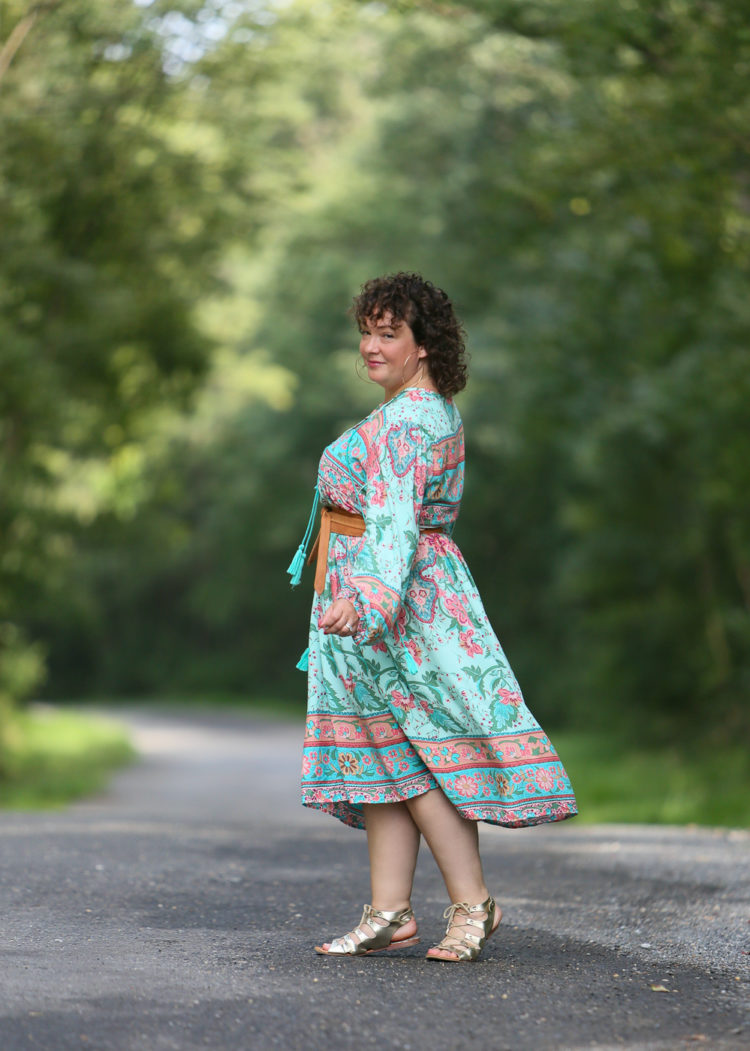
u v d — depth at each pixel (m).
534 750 4.62
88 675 66.75
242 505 53.31
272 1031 3.79
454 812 4.73
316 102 28.44
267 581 59.19
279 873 7.13
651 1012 4.11
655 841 9.27
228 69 18.77
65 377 20.50
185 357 22.94
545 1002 4.20
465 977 4.50
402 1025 3.88
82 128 18.55
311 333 46.09
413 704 4.67
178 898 6.14
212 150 20.31
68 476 23.08
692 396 19.72
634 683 25.92
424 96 31.53
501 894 6.52
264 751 34.25
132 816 12.27
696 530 24.08
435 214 32.31
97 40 18.09
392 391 4.86
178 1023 3.85
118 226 20.88
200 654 65.81
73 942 4.97
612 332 22.42
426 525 4.74
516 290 32.09
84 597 24.88
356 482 4.72
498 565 45.59
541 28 14.63
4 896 5.95
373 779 4.74
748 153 14.70
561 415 24.81
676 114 14.23
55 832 9.02
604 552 26.11
